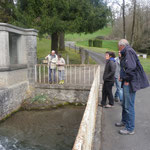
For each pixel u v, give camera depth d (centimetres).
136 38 3447
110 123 402
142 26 3247
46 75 1085
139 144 308
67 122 670
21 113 754
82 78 1002
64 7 1245
